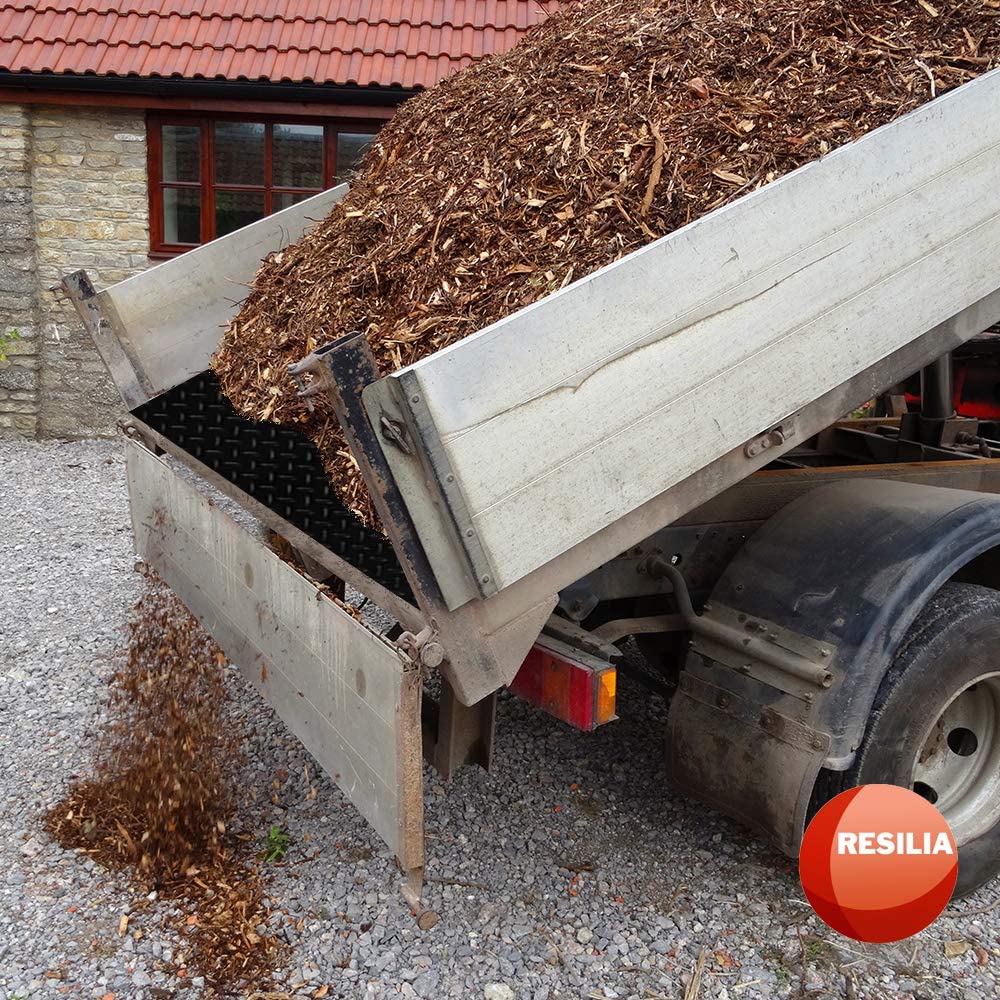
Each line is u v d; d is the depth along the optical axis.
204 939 2.33
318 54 7.66
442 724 2.28
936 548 2.37
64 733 3.25
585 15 3.40
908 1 2.75
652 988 2.24
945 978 2.32
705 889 2.62
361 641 2.06
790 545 2.53
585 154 2.61
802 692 2.34
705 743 2.53
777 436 2.14
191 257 3.76
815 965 2.34
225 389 3.23
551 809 2.97
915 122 2.15
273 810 2.88
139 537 3.71
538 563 1.89
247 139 7.85
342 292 2.82
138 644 3.55
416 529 1.80
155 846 2.66
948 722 2.72
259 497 3.18
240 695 3.56
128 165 7.70
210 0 8.01
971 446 3.65
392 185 3.11
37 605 4.37
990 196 2.31
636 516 2.03
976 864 2.58
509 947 2.35
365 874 2.60
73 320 7.92
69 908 2.42
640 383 1.92
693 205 2.35
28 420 8.03
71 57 7.36
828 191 2.06
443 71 7.66
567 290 1.81
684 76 2.71
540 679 2.31
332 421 2.62
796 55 2.68
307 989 2.18
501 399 1.78
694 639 2.60
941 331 2.35
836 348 2.15
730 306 1.99
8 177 7.59
